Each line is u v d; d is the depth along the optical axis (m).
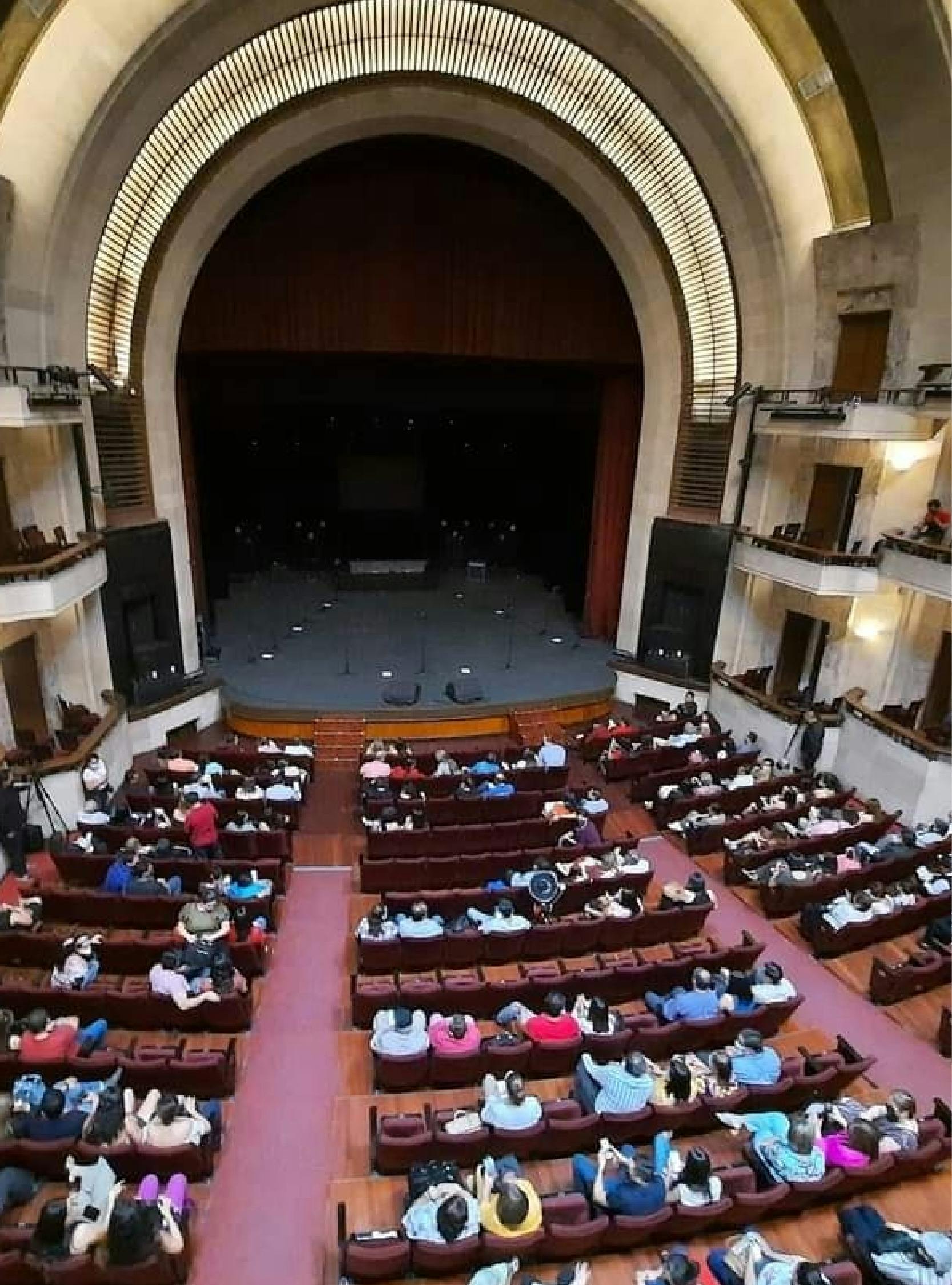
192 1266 5.35
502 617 20.86
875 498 12.98
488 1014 7.73
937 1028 8.27
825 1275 4.71
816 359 13.77
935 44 10.24
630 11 12.26
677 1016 7.30
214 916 8.12
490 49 13.22
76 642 12.58
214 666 16.77
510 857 9.95
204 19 11.13
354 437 23.62
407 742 15.10
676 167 14.20
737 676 15.64
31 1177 5.42
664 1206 5.17
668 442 16.45
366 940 8.10
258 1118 6.58
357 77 13.38
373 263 15.95
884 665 13.64
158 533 14.27
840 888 9.84
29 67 9.59
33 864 10.40
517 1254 4.85
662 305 15.67
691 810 11.97
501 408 21.80
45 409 10.31
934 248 11.62
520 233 16.20
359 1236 4.96
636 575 17.36
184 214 13.49
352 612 20.80
